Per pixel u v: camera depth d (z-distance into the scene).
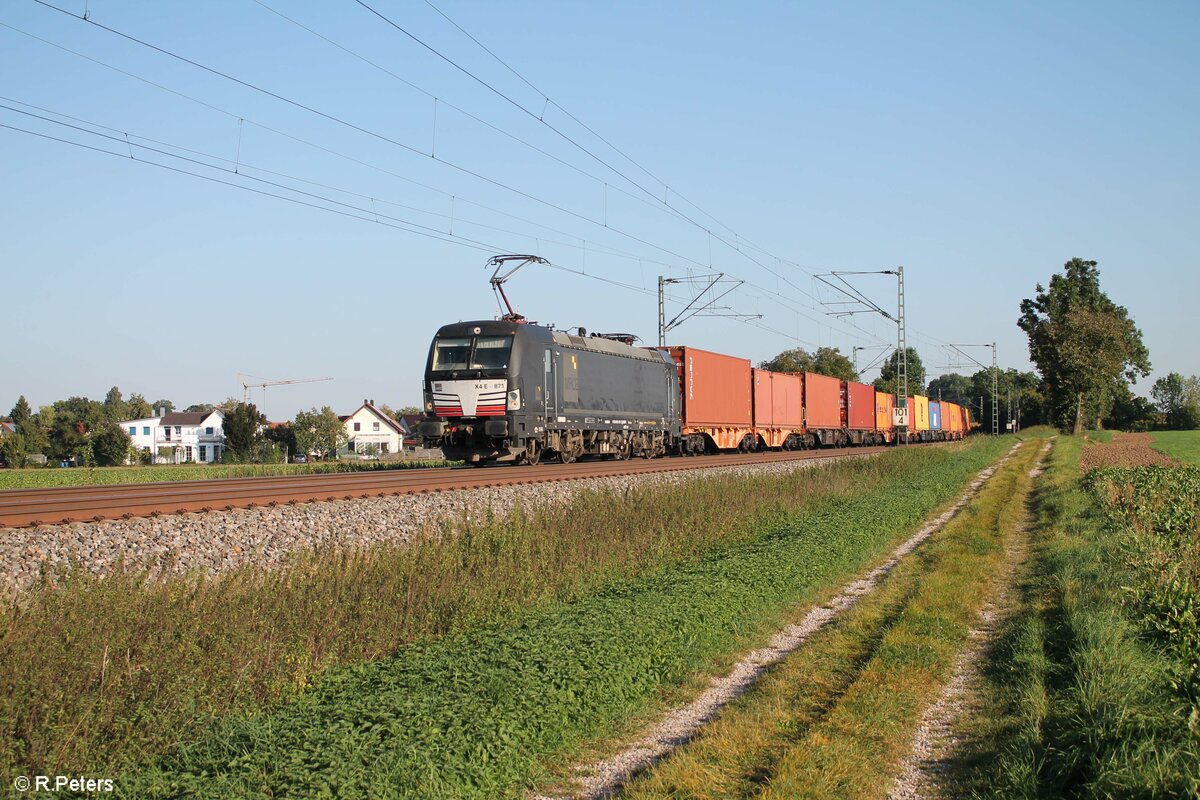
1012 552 19.94
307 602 9.69
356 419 110.81
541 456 32.94
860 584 16.12
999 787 7.32
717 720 8.89
